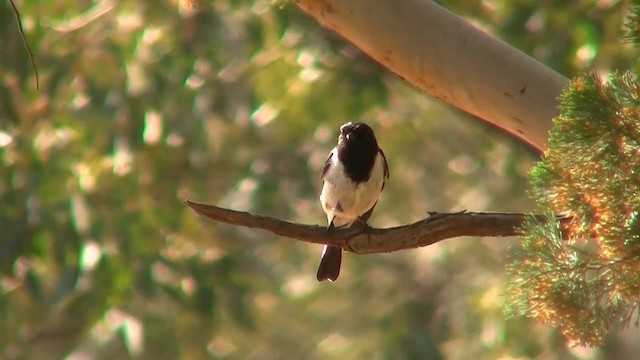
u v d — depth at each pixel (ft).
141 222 47.26
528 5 45.91
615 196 18.13
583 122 18.40
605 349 50.39
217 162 53.93
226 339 54.65
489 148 55.57
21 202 45.75
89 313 45.75
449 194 60.59
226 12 50.14
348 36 25.77
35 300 46.98
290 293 64.39
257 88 52.90
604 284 18.17
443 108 56.44
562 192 18.51
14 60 43.47
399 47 24.95
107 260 45.34
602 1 43.93
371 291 62.95
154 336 47.73
